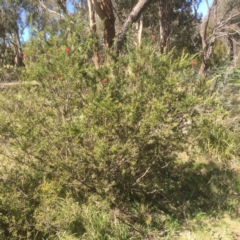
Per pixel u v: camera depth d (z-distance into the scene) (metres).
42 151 3.24
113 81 3.18
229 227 3.51
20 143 3.22
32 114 3.28
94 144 3.19
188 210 3.76
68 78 3.10
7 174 3.20
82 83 3.22
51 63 3.18
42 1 10.32
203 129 3.46
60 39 3.24
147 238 3.23
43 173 3.26
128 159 3.22
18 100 3.31
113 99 3.10
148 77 3.21
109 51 3.40
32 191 3.15
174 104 3.15
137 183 3.49
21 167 3.49
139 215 3.43
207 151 5.11
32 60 3.34
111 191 3.37
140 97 3.12
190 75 3.43
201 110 3.57
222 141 5.14
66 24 3.27
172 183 3.85
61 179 3.21
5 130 3.13
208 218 3.66
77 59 3.11
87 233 3.04
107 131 3.07
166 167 3.71
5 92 3.41
